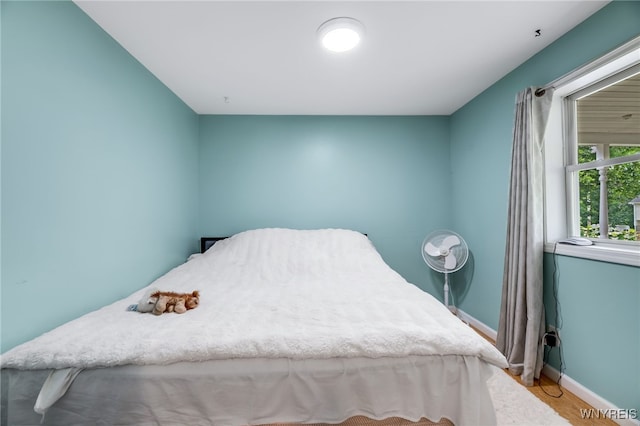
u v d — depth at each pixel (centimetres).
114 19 158
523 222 197
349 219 321
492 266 256
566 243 181
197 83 239
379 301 155
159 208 231
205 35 174
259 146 315
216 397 105
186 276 214
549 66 188
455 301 321
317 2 146
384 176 322
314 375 107
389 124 322
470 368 111
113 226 176
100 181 165
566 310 180
